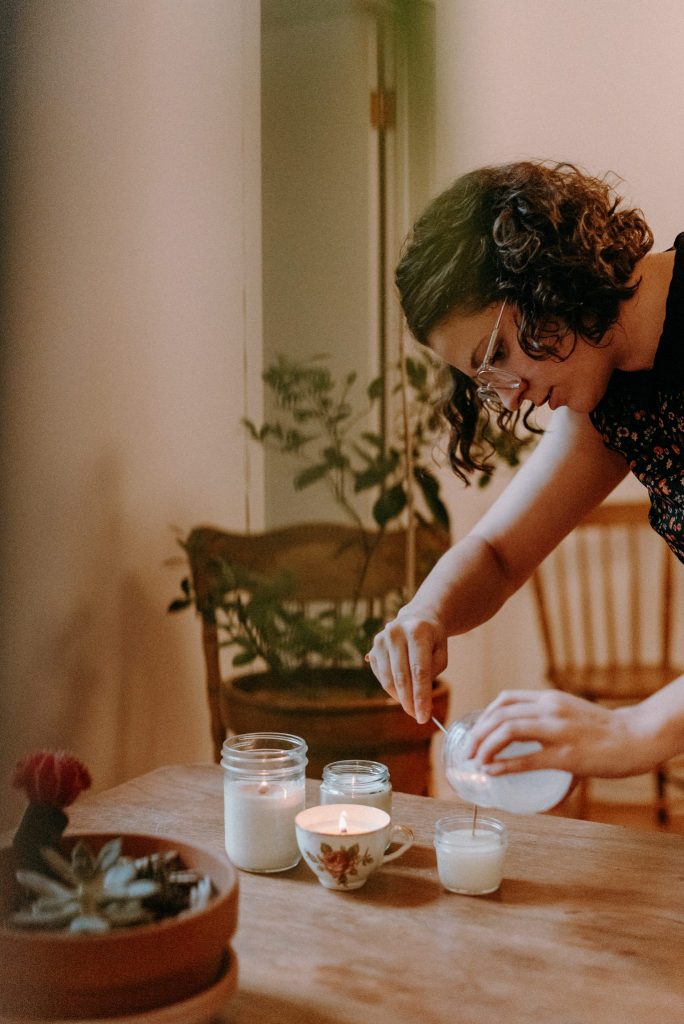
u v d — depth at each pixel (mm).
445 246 1058
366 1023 792
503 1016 800
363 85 2469
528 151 3121
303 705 1901
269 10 2400
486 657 3293
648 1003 818
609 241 1019
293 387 2424
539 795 1074
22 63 1763
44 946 697
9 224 1745
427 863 1106
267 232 2447
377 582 2314
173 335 2201
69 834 876
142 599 2152
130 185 2057
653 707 1052
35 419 1835
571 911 984
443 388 1290
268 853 1079
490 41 3016
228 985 765
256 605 2133
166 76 2150
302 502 2500
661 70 3035
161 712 2229
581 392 1120
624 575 3197
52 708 1914
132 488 2104
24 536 1827
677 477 1245
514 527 1384
